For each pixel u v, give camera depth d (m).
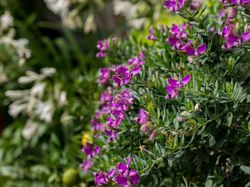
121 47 0.81
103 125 0.73
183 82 0.63
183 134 0.63
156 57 0.72
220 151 0.67
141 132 0.65
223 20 0.68
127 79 0.67
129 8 1.22
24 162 1.26
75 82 1.08
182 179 0.71
